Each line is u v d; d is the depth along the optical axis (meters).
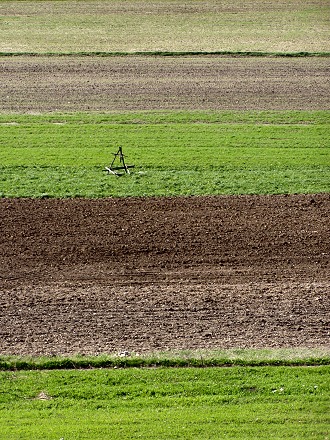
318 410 59.34
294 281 78.56
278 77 149.12
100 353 66.06
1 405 59.84
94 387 62.00
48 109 130.62
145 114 127.56
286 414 58.91
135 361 65.06
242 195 97.88
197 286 77.06
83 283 77.69
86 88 141.88
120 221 90.88
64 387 62.06
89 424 57.53
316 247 85.75
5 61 159.25
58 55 163.75
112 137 116.94
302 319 71.50
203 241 86.44
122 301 74.19
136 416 58.47
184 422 57.78
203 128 121.00
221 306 73.38
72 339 68.06
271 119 125.62
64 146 113.38
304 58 162.50
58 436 56.12
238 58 162.12
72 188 99.38
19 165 106.19
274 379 63.06
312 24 188.88
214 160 108.25
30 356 65.62
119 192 98.56
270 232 88.69
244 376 63.41
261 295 75.50
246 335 68.88
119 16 195.75
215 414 58.75
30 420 58.03
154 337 68.38
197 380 62.94
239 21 191.38
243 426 57.47
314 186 100.62
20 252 83.94
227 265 81.62
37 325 70.06
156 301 74.12
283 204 95.56
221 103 133.75
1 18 193.75
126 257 83.12
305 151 111.88
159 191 98.75
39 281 78.00
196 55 163.75
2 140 115.50
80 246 85.25
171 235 87.75
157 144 114.12
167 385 62.22
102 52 164.88
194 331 69.38
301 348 67.12
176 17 195.00
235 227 89.69
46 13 198.88
